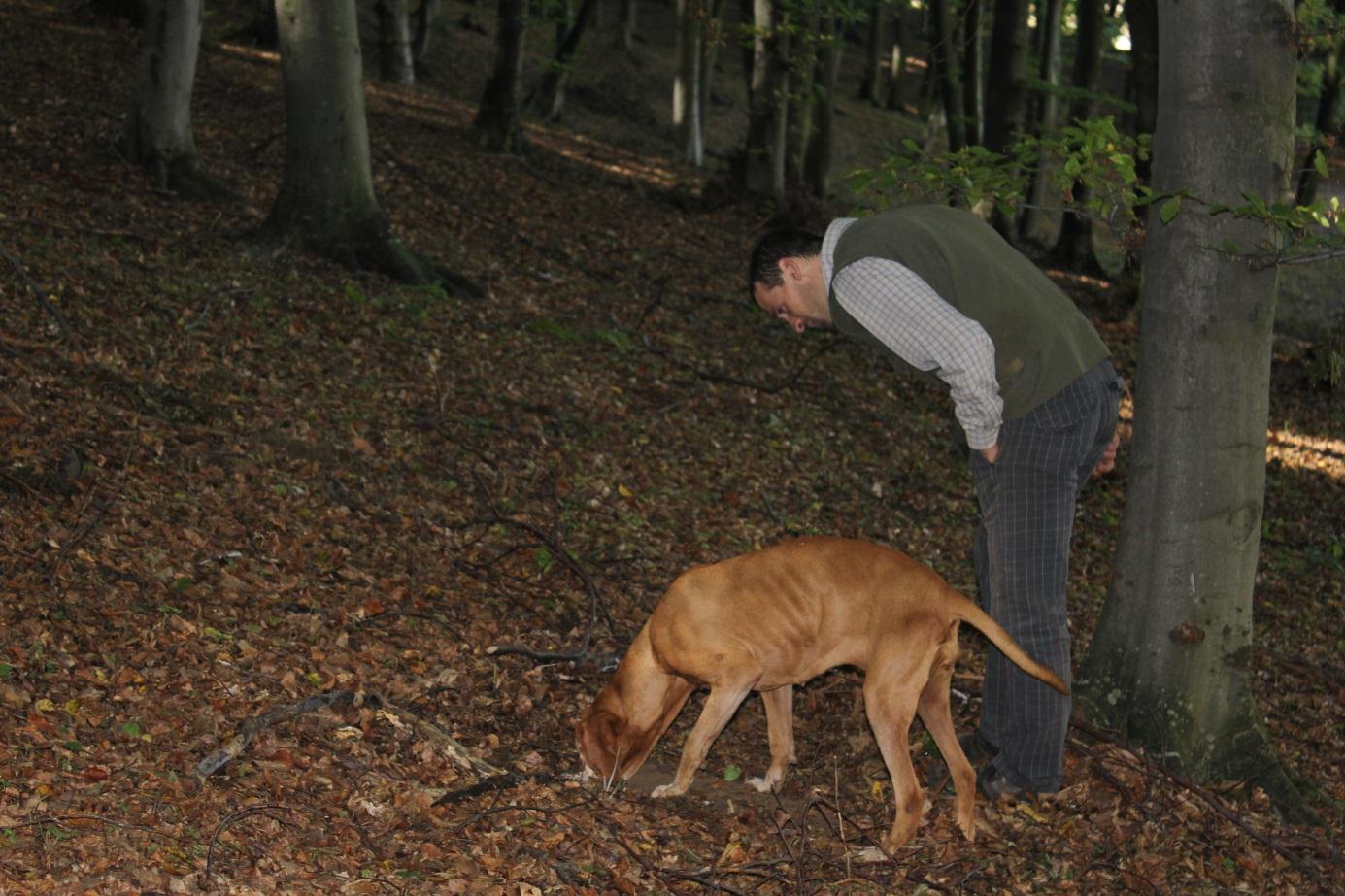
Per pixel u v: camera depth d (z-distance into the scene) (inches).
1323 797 207.2
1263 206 175.5
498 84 658.8
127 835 130.0
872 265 155.3
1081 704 203.0
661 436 349.4
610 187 657.0
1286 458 477.7
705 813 172.9
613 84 1097.4
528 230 535.8
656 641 171.5
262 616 197.6
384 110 699.4
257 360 309.7
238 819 138.8
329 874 132.9
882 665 162.2
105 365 273.0
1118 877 164.1
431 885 135.0
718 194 663.1
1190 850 173.8
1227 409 192.4
